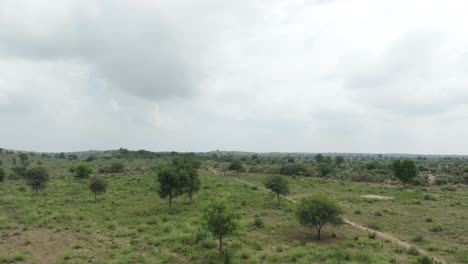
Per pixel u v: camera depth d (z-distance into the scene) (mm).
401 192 64375
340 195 59875
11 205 44906
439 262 23422
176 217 38562
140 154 170625
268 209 45031
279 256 24594
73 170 89312
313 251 25719
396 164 76500
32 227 33062
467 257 24859
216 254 24578
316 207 30953
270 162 155375
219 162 154000
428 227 35438
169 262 23406
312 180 85500
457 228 34812
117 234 30578
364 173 99812
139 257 23969
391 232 33438
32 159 148375
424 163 165750
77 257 24078
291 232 33125
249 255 24484
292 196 57438
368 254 24406
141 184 68312
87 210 42281
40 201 48719
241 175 98312
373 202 51875
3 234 30406
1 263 23031
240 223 34000
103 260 23406
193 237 28812
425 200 54500
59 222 35156
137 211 42062
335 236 31656
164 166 47031
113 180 75625
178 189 44562
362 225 36594
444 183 85062
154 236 30219
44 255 24859
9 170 103875
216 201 26594
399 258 24594
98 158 149750
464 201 53531
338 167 134250
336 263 22531
